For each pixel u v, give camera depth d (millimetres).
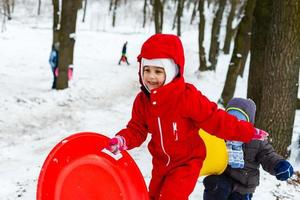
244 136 2934
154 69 2832
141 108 3072
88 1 58250
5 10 47656
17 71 17750
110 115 11391
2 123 9805
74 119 10703
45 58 22344
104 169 2889
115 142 2924
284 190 5242
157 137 3037
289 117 6020
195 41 39906
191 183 3043
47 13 52562
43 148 7895
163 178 3186
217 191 3684
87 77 17297
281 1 5734
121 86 16562
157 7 26453
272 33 5898
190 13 59625
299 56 5895
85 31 41219
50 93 13281
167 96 2842
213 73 21641
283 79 5879
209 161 3594
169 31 49875
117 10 57875
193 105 2867
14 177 5617
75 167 2705
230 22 31234
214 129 2928
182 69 2883
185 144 3018
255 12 7258
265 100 6047
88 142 2818
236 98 3799
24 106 11422
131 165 3045
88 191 2750
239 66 12883
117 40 35875
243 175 3697
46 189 2436
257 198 4934
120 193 2918
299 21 5742
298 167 6016
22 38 30500
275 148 6031
